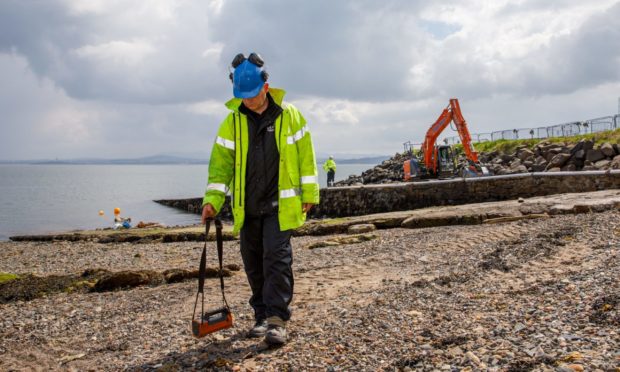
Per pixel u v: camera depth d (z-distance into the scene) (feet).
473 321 13.30
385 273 23.47
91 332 16.99
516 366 9.95
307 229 48.57
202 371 11.62
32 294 24.12
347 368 11.01
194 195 203.92
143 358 13.32
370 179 157.28
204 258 13.06
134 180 448.65
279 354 12.28
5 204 158.51
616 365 9.34
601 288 14.58
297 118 13.39
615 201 37.47
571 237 25.54
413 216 44.70
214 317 12.78
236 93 12.74
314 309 16.83
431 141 111.14
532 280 17.69
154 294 22.67
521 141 140.56
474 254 25.46
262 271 14.11
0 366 13.62
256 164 13.08
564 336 11.21
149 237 54.54
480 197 77.92
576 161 98.94
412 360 10.93
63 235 60.34
